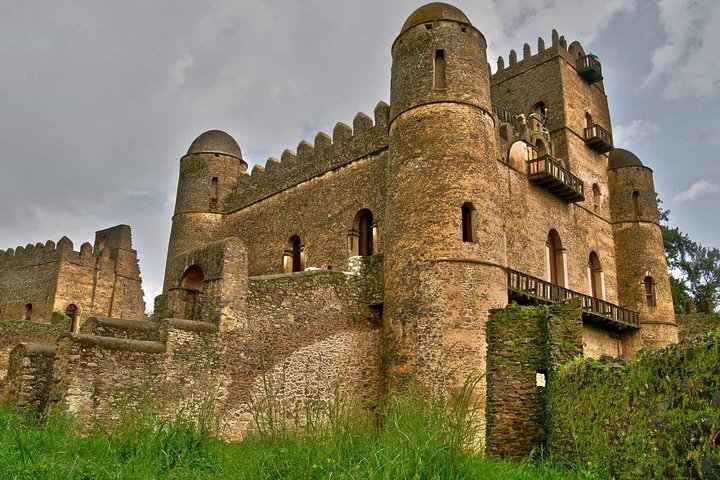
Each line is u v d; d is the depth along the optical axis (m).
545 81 31.89
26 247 43.50
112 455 9.50
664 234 50.38
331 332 20.00
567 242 27.34
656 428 6.97
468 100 20.77
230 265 18.02
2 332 24.94
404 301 19.31
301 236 27.20
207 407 12.23
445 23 21.53
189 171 32.56
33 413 12.86
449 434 8.25
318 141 27.81
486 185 20.23
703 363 6.21
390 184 21.19
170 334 16.27
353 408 10.28
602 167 32.66
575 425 9.72
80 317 40.94
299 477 7.68
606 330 28.88
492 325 13.05
